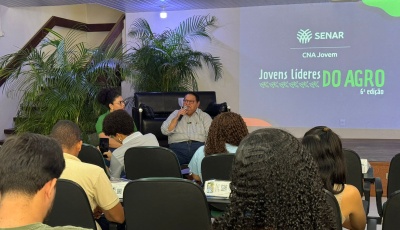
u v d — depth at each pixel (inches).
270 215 27.8
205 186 88.2
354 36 271.3
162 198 77.9
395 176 119.1
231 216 29.0
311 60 279.4
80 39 350.6
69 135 89.0
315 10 275.4
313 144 75.5
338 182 75.5
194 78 281.7
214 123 110.5
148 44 272.2
